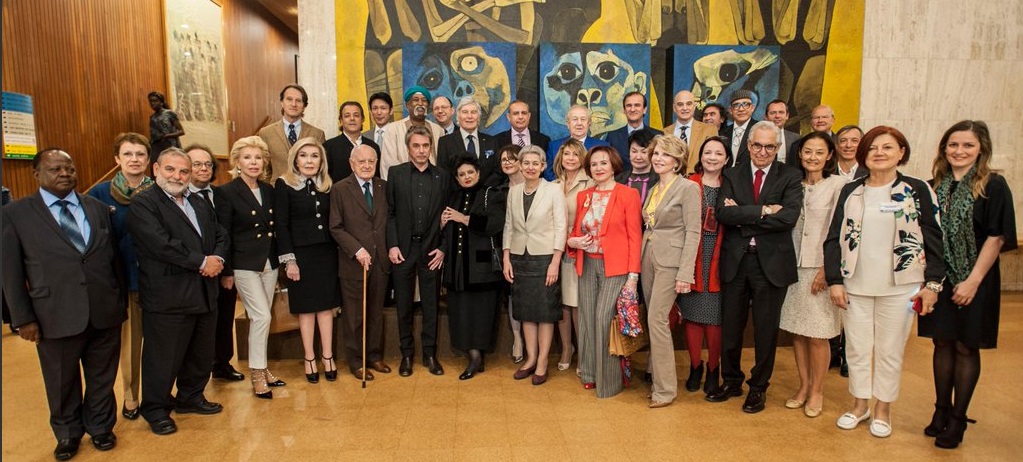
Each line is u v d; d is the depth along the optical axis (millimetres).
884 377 3121
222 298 4020
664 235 3459
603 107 6137
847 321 3225
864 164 3080
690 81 6176
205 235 3318
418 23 6121
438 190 4160
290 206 3891
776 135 3365
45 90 6070
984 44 6492
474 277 4043
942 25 6430
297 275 3873
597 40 6238
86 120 6734
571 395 3775
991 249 2791
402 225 4129
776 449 3016
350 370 4285
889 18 6375
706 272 3676
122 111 7434
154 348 3199
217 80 9875
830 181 3400
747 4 6254
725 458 2920
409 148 4113
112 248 3023
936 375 3115
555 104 6102
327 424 3336
